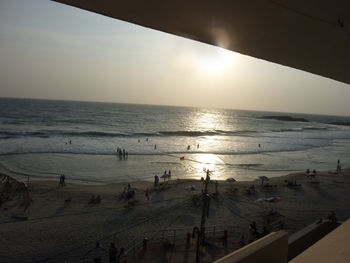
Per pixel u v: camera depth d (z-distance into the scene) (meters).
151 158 36.50
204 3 1.34
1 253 11.58
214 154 42.06
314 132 92.69
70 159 33.25
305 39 1.91
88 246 12.52
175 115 155.50
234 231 13.91
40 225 14.42
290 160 40.78
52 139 46.88
